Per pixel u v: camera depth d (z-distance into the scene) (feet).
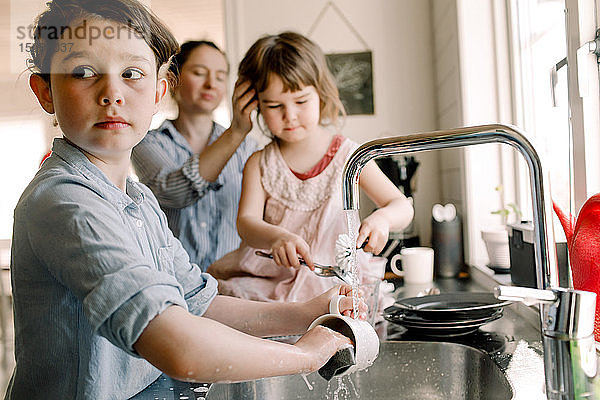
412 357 4.04
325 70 5.69
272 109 5.48
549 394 2.30
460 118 7.35
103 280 2.44
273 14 9.84
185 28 9.83
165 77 3.47
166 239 3.65
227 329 2.49
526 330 4.17
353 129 9.83
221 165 6.32
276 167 5.65
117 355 3.06
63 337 2.93
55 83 2.92
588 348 2.24
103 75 2.89
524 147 2.30
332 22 9.81
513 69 7.04
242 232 5.39
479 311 4.24
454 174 8.32
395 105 9.77
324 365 2.76
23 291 2.91
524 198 7.09
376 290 4.25
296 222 5.52
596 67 4.02
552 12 5.69
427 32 9.71
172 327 2.37
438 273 7.25
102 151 3.01
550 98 5.81
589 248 3.21
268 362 2.46
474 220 7.32
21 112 9.58
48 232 2.64
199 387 3.34
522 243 5.09
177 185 6.34
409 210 5.56
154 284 2.45
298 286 5.01
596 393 2.27
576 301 2.22
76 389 2.94
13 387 3.05
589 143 4.05
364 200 8.36
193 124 6.93
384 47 9.77
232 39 9.84
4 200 9.64
